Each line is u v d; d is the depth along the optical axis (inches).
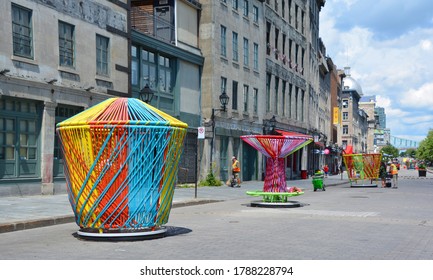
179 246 346.0
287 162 1753.2
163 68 1083.9
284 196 696.4
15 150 695.7
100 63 856.3
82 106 802.8
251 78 1424.7
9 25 670.5
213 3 1213.1
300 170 1903.3
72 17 785.6
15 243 373.4
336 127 3235.7
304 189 1167.0
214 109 1205.1
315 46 2288.4
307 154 2044.8
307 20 2022.6
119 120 364.8
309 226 457.7
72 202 379.2
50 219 485.1
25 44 702.5
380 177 1341.0
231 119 1295.5
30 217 489.7
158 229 389.7
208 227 453.1
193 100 1185.4
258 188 1092.5
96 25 840.3
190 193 896.3
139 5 1138.0
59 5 760.3
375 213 583.5
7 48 666.8
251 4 1433.3
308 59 2026.3
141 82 990.4
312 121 2146.9
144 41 989.2
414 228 453.1
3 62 659.4
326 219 518.6
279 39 1678.2
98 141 363.3
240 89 1352.1
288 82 1763.0
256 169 1467.8
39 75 718.5
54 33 750.5
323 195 959.0
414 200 819.4
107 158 365.4
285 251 327.0
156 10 1122.0
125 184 369.1
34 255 316.8
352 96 4372.5
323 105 2598.4
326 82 2760.8
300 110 1919.3
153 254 316.5
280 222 490.6
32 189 715.4
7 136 685.9
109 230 376.5
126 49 918.4
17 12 690.2
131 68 941.2
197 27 1217.4
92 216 370.6
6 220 464.1
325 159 2625.5
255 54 1466.5
